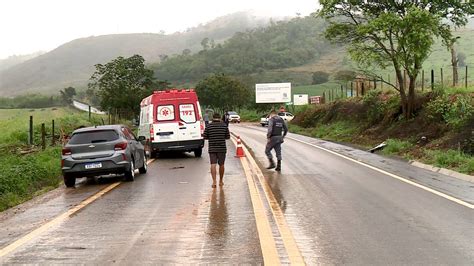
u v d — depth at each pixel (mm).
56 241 7730
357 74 35094
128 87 50344
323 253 6688
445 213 9211
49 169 16625
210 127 13305
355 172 15578
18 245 7547
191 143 22375
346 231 7914
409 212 9344
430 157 18094
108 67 50531
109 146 14516
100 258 6688
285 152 23062
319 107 49156
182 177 15414
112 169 14383
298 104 76625
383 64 26156
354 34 27188
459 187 12344
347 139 30875
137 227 8523
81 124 39062
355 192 11742
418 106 26219
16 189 13414
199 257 6609
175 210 9977
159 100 22453
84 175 14344
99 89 51219
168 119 22422
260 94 77688
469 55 104375
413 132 24125
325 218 8914
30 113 74062
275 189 12367
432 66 89250
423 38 22719
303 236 7637
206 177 15094
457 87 25156
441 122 22453
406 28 23328
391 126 27422
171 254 6785
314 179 14109
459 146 17859
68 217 9672
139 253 6875
